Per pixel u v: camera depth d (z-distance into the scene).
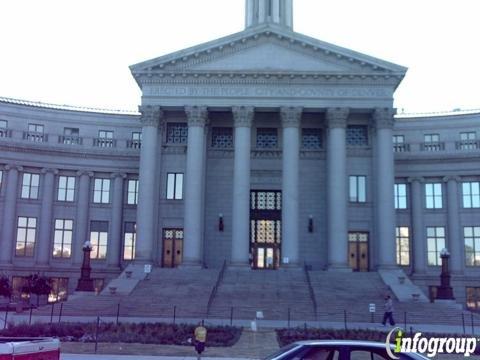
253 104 56.72
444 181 64.12
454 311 41.94
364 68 57.03
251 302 43.81
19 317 39.56
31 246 62.53
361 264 58.50
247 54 57.81
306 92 57.00
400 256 63.88
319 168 60.91
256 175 61.09
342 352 12.27
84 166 64.81
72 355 23.62
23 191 63.06
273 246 60.06
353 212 59.22
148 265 51.03
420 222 63.75
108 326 31.80
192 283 48.19
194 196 55.53
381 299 45.25
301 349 12.44
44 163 63.59
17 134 63.16
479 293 61.47
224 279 49.78
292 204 55.03
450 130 66.81
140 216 55.78
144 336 28.75
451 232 62.78
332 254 54.44
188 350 26.00
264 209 60.91
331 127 56.62
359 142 60.66
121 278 51.06
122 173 65.31
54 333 29.47
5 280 53.84
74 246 63.47
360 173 59.81
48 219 62.81
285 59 57.59
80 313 41.12
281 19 65.62
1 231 61.12
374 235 58.25
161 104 57.22
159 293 45.47
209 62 57.78
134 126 68.06
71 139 65.00
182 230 59.06
